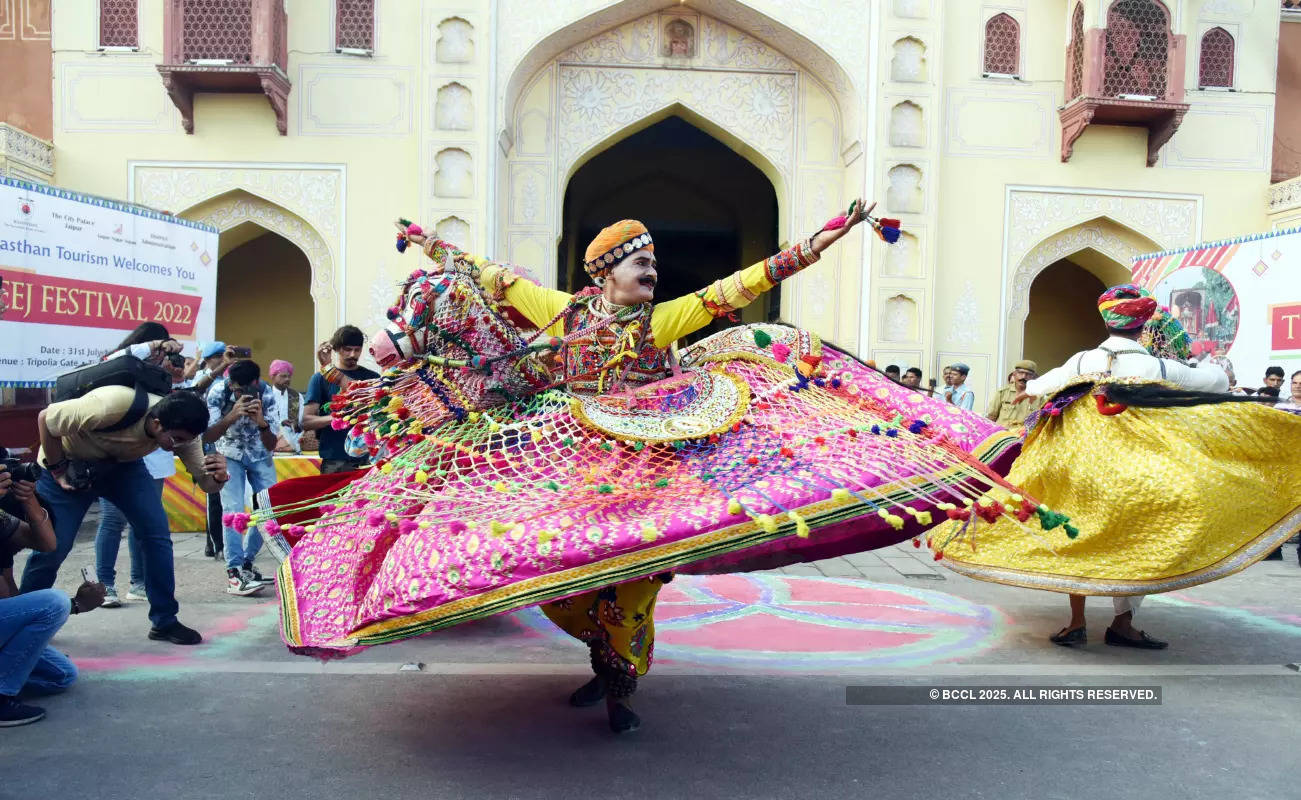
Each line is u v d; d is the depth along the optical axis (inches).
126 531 256.1
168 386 142.6
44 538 113.6
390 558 97.2
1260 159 404.8
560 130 398.0
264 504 134.1
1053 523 92.4
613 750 104.4
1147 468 139.0
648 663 109.7
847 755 104.1
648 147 532.7
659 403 107.7
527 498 97.3
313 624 105.3
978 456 110.3
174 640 143.6
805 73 406.3
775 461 100.6
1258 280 297.4
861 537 113.7
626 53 399.2
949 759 103.5
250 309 472.4
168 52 362.6
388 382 111.0
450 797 92.4
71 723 110.0
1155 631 160.2
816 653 143.0
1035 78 399.2
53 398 136.9
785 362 115.8
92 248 250.4
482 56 374.9
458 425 109.4
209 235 287.3
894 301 390.3
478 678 129.7
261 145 379.6
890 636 153.4
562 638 152.0
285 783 95.0
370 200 381.4
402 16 381.4
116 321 257.1
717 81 402.9
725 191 547.2
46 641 110.1
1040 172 399.5
